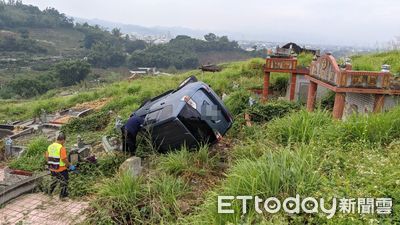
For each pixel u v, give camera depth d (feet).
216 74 69.97
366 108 27.58
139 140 25.05
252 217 12.39
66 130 43.37
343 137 18.71
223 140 26.53
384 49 63.31
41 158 29.71
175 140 23.26
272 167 13.85
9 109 84.33
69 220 18.26
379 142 17.25
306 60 61.72
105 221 16.25
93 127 43.68
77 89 164.04
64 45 423.64
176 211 15.58
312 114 22.74
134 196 17.06
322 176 13.71
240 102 35.81
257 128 27.22
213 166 20.58
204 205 14.32
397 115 19.97
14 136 45.55
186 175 19.30
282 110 33.19
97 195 19.02
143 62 348.38
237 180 14.33
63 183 21.42
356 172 14.19
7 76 258.78
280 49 45.73
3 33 381.81
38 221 18.49
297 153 15.69
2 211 19.92
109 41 454.40
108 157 24.95
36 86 198.90
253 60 76.02
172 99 24.49
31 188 22.81
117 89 79.46
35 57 341.82
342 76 26.04
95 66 340.59
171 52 363.76
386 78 25.93
